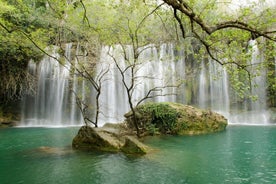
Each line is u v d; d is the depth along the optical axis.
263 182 7.64
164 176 8.16
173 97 24.33
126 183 7.63
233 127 18.98
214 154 10.77
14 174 8.46
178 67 24.39
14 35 16.78
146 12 13.98
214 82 24.08
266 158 10.15
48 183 7.68
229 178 7.99
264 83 22.64
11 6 16.56
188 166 9.14
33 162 9.76
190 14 5.49
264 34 5.48
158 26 17.56
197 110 16.73
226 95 23.75
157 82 24.20
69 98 23.91
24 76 23.44
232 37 8.00
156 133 15.41
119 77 24.06
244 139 14.04
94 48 19.44
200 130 15.96
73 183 7.67
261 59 17.97
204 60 24.31
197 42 21.31
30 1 22.83
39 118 23.91
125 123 16.39
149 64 24.19
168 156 10.43
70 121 23.84
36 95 24.05
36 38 16.06
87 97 24.03
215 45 8.38
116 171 8.64
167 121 15.83
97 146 11.61
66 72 23.62
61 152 11.18
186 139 14.06
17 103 23.72
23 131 18.67
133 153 10.75
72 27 17.42
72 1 13.35
